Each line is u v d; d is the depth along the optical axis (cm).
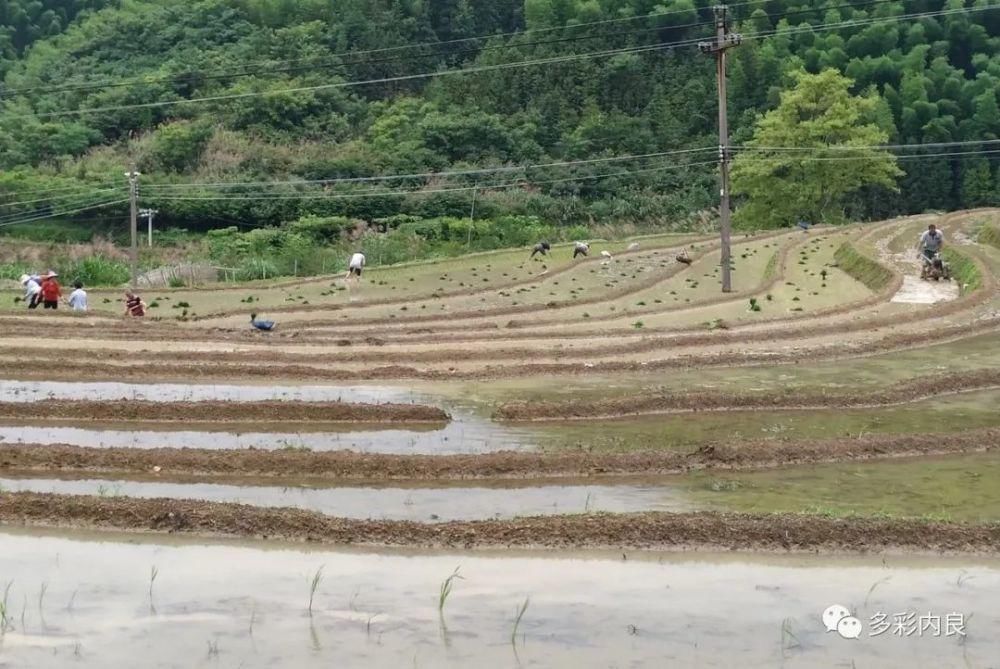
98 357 2494
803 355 2570
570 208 7725
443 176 7606
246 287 4534
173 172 7331
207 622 984
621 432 1802
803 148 7450
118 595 1047
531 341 2794
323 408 1914
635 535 1192
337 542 1205
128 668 894
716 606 1027
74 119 8056
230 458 1545
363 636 954
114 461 1548
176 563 1137
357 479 1503
